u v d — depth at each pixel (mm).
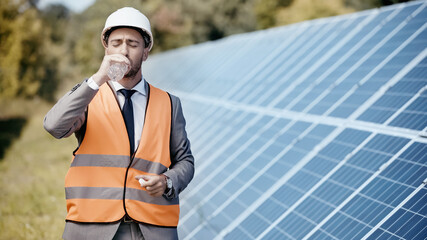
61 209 10703
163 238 3492
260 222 5738
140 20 3414
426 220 4047
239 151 7914
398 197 4504
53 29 49438
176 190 3457
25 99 35875
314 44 9695
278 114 8070
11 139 23578
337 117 6555
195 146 9539
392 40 7355
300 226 5160
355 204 4848
